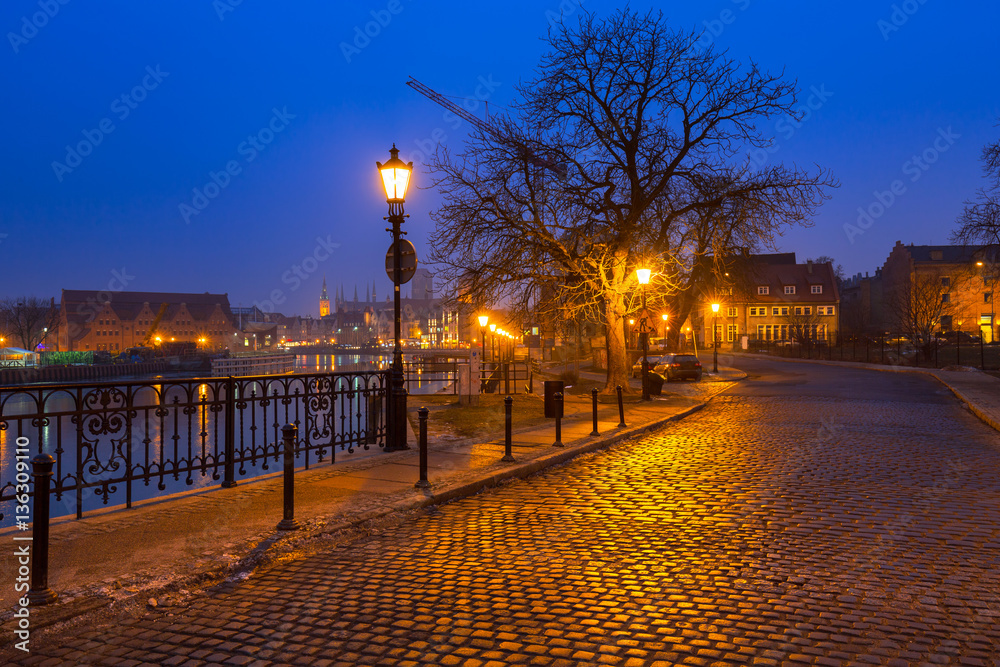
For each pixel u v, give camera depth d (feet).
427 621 15.60
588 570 19.12
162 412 27.96
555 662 13.41
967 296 280.92
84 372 278.46
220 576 18.97
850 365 157.69
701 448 43.65
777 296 332.39
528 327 91.30
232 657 13.97
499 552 21.15
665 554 20.58
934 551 20.56
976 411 60.64
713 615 15.71
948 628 14.85
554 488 31.55
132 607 16.60
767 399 80.94
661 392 87.92
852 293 405.18
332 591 17.81
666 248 85.15
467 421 57.67
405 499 27.48
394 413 40.57
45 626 15.28
